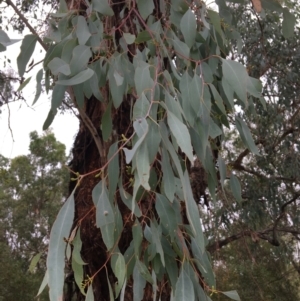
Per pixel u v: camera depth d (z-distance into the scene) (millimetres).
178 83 1328
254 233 4129
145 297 1486
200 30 1510
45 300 5133
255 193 4172
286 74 3598
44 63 1210
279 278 5758
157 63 1189
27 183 8688
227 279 4969
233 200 3531
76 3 1544
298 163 3943
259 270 5539
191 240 1220
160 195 1149
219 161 1414
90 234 1682
